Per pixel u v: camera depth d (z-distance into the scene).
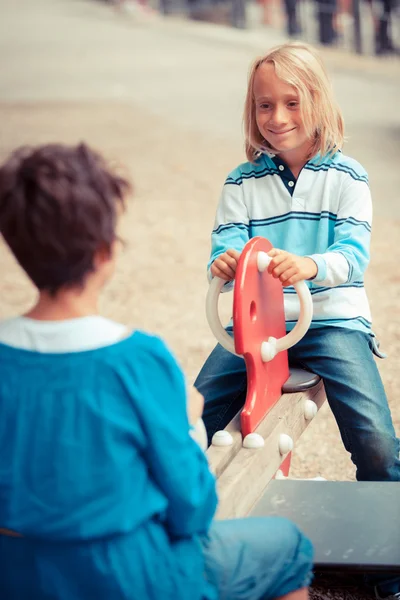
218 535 2.39
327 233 3.58
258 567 2.40
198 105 16.11
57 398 2.13
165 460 2.15
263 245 3.28
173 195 10.21
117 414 2.12
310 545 2.54
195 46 24.80
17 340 2.20
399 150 11.40
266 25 28.41
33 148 2.20
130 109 16.12
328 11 22.38
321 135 3.55
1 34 30.02
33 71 22.05
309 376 3.57
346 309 3.61
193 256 8.09
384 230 8.30
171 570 2.18
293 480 3.12
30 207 2.09
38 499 2.11
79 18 33.19
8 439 2.14
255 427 3.20
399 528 2.79
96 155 2.21
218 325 3.27
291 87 3.44
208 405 3.67
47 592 2.13
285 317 3.62
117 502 2.11
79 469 2.10
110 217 2.17
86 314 2.22
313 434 4.75
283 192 3.65
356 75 17.77
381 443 3.42
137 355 2.17
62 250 2.11
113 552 2.12
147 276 7.57
